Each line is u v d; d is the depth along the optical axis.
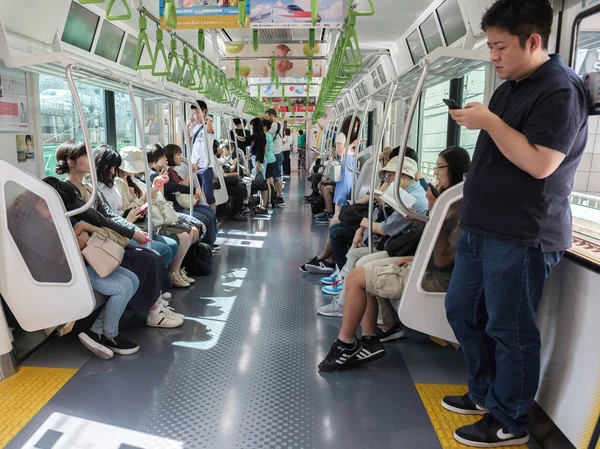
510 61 1.76
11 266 2.69
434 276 2.56
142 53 5.36
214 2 3.32
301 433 2.24
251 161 9.86
